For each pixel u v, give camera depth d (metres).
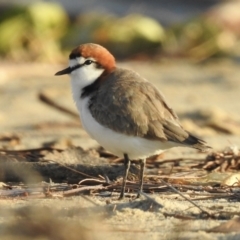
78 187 9.88
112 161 11.62
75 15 25.06
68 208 8.85
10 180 10.75
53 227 7.74
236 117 16.11
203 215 8.59
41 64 21.91
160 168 11.39
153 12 25.92
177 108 16.83
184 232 7.96
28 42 22.84
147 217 8.57
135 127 9.23
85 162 11.48
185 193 9.66
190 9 26.56
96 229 8.07
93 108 9.53
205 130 14.95
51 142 13.21
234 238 7.74
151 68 21.83
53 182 10.62
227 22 23.81
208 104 17.41
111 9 26.16
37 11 22.97
